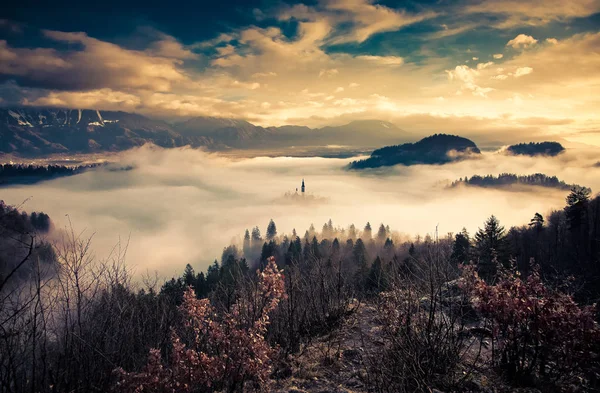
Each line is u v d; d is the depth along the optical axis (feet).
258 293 23.47
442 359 23.11
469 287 25.02
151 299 25.95
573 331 20.34
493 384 21.15
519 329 23.27
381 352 24.14
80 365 19.94
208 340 22.70
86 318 20.35
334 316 33.58
